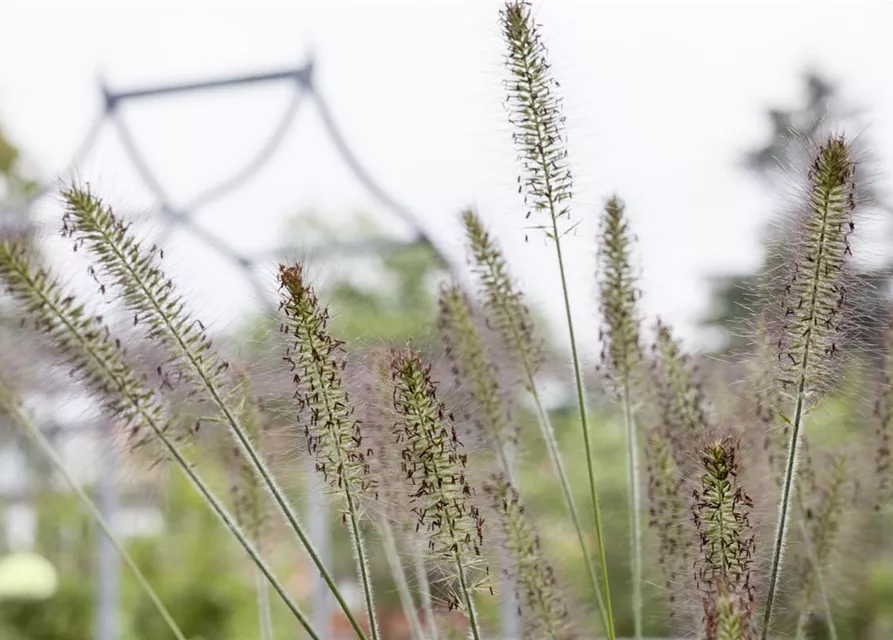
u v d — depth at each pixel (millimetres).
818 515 1405
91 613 3883
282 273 1248
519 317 1401
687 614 1331
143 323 1258
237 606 4121
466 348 1397
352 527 1260
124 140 2947
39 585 3717
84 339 1301
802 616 1407
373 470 1278
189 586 4055
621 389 1402
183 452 1357
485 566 1268
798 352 1239
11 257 1297
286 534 1444
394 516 1306
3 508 3648
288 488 1339
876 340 1306
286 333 1254
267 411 1341
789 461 1248
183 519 4066
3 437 1522
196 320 1265
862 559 1426
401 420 1253
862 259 1275
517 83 1299
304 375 1247
